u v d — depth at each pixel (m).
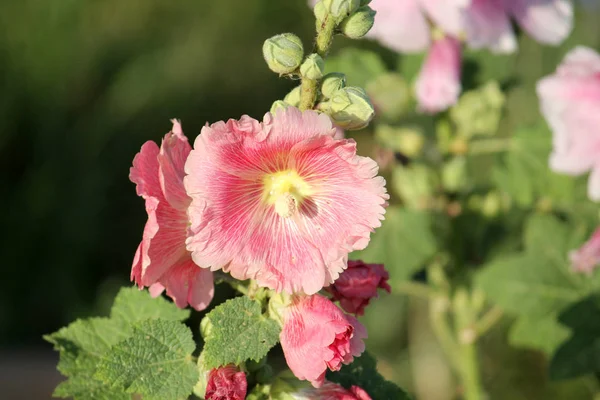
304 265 0.74
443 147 1.12
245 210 0.74
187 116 2.33
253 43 2.50
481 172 1.44
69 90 2.35
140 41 2.46
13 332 2.10
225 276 0.78
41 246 2.16
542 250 1.11
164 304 0.81
